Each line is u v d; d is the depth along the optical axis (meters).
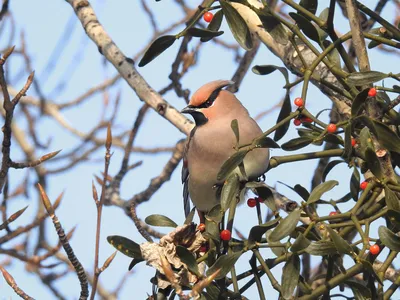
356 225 7.86
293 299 8.00
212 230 8.16
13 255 11.55
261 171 9.77
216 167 10.70
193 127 11.57
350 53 12.41
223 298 8.15
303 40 8.73
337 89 8.89
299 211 7.69
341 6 12.52
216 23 8.65
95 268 8.09
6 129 9.21
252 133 10.71
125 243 8.05
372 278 8.02
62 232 8.21
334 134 8.86
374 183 8.09
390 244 7.57
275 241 7.61
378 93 9.38
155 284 8.15
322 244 7.68
